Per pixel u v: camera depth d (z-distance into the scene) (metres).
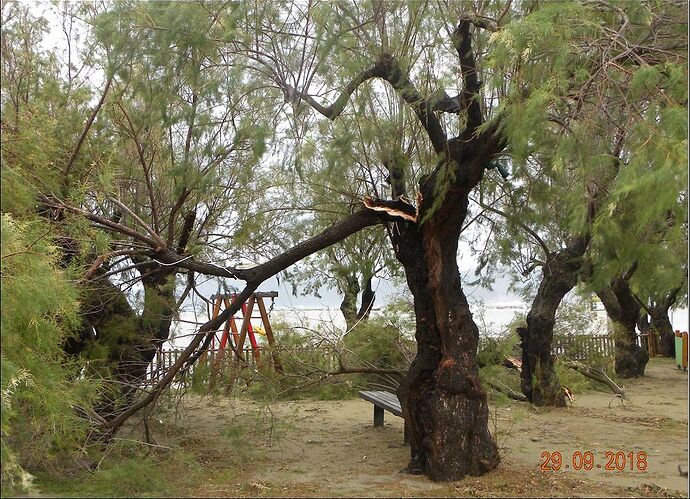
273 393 8.16
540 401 11.21
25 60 7.43
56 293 5.93
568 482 6.36
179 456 6.85
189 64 7.62
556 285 11.37
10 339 5.77
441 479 6.53
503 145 6.45
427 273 7.04
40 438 6.44
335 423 10.09
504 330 11.02
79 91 7.80
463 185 6.70
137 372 8.40
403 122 8.13
